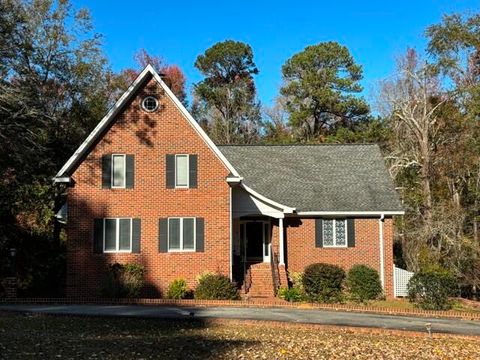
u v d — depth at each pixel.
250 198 27.12
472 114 33.16
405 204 35.56
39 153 29.84
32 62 31.59
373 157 32.09
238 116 64.88
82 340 13.62
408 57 42.69
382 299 25.70
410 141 39.94
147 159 25.58
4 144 27.36
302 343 13.77
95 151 25.39
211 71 66.94
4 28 26.59
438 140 37.38
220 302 22.50
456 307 23.48
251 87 66.12
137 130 25.69
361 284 25.61
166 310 20.31
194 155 25.75
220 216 25.56
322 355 12.23
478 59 36.06
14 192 29.27
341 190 29.28
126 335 14.91
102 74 36.47
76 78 34.50
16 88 26.98
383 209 27.67
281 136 59.31
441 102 37.19
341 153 32.69
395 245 38.66
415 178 38.72
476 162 32.06
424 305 23.03
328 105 56.69
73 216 24.95
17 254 25.45
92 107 35.34
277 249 27.95
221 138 62.66
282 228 27.08
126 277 23.33
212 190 25.66
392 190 29.12
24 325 16.39
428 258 29.56
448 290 23.16
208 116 64.88
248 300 23.59
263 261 28.64
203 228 25.45
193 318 17.89
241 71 66.94
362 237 27.92
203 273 24.94
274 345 13.32
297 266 27.84
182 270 25.17
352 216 27.97
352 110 57.41
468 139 33.34
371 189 29.27
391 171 39.44
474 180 32.50
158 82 25.89
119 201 25.22
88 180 25.20
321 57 59.69
